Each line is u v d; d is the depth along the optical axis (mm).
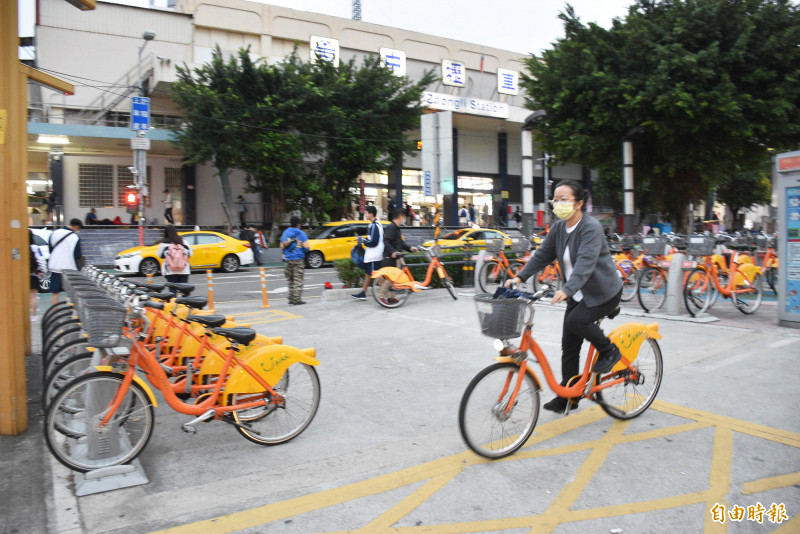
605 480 3375
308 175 24141
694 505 3076
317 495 3260
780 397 4750
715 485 3289
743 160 20312
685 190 21906
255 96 22125
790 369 5520
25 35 22891
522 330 3555
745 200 37500
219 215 27016
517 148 35969
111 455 3479
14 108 4570
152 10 24875
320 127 23438
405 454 3812
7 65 3965
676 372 5469
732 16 16828
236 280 15914
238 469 3623
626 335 4129
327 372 5758
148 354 3635
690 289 7984
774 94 16812
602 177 29266
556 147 22000
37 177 27562
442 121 11797
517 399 3754
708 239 7898
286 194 23750
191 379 4031
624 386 4297
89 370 3725
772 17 16781
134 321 3896
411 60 30234
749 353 6117
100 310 3352
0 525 2938
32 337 7613
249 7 26391
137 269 16453
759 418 4305
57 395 3328
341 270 11469
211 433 4258
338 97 23859
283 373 3961
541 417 4426
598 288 3854
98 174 24922
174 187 26391
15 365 4129
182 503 3176
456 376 5566
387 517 3010
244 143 21672
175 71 22656
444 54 31188
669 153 19297
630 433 4074
